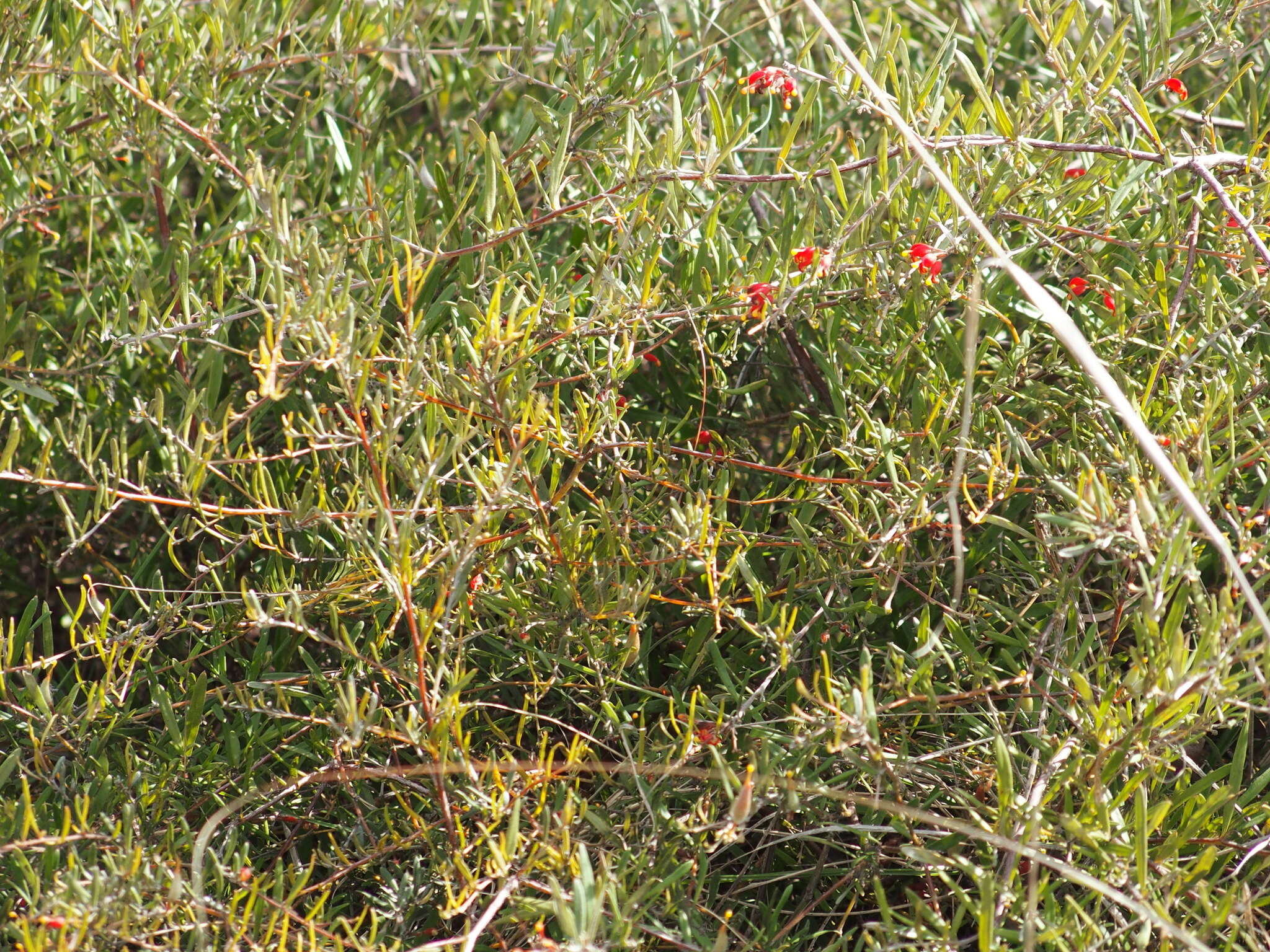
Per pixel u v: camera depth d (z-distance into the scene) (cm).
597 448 151
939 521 151
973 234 154
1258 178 158
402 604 141
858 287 158
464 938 139
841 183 155
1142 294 155
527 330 147
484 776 148
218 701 156
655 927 141
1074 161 163
